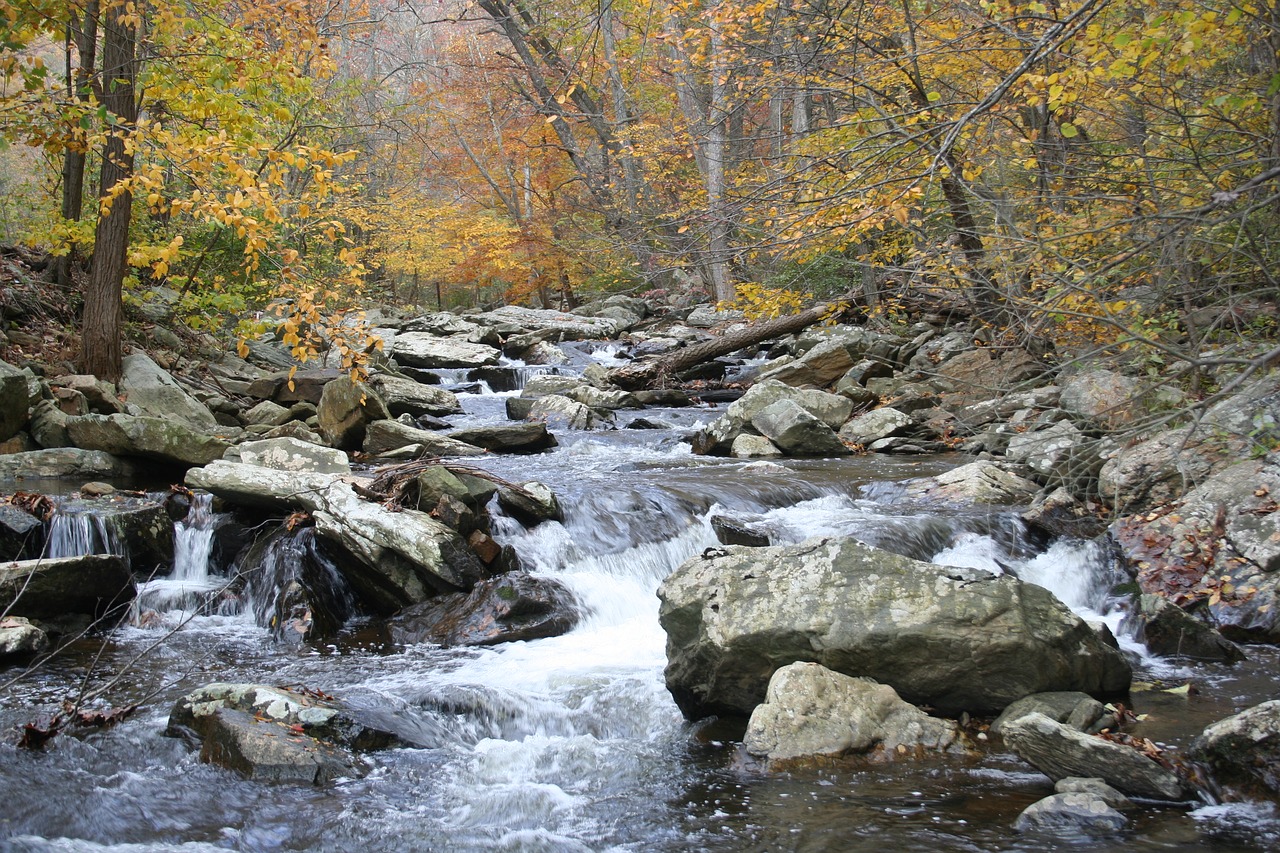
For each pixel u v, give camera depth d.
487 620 6.79
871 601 5.27
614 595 7.34
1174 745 4.63
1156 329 6.93
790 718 4.83
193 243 15.54
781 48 11.30
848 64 10.33
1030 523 8.09
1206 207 4.20
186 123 9.73
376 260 29.52
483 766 4.84
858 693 4.97
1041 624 5.21
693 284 28.80
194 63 8.88
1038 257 6.64
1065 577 7.45
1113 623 6.71
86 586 6.99
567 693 5.74
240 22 9.22
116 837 4.02
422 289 44.16
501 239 28.75
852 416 13.15
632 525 8.29
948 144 5.02
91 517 7.72
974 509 8.52
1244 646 6.22
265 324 13.55
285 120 8.95
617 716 5.48
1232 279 7.20
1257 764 4.12
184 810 4.27
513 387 17.77
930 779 4.45
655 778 4.64
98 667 6.22
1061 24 4.77
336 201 19.56
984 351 13.52
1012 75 4.83
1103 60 6.29
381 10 26.53
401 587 7.24
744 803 4.29
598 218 28.81
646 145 18.02
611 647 6.59
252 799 4.40
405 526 7.25
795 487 9.28
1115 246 6.91
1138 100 7.98
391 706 5.43
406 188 30.91
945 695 5.15
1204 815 3.97
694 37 12.25
